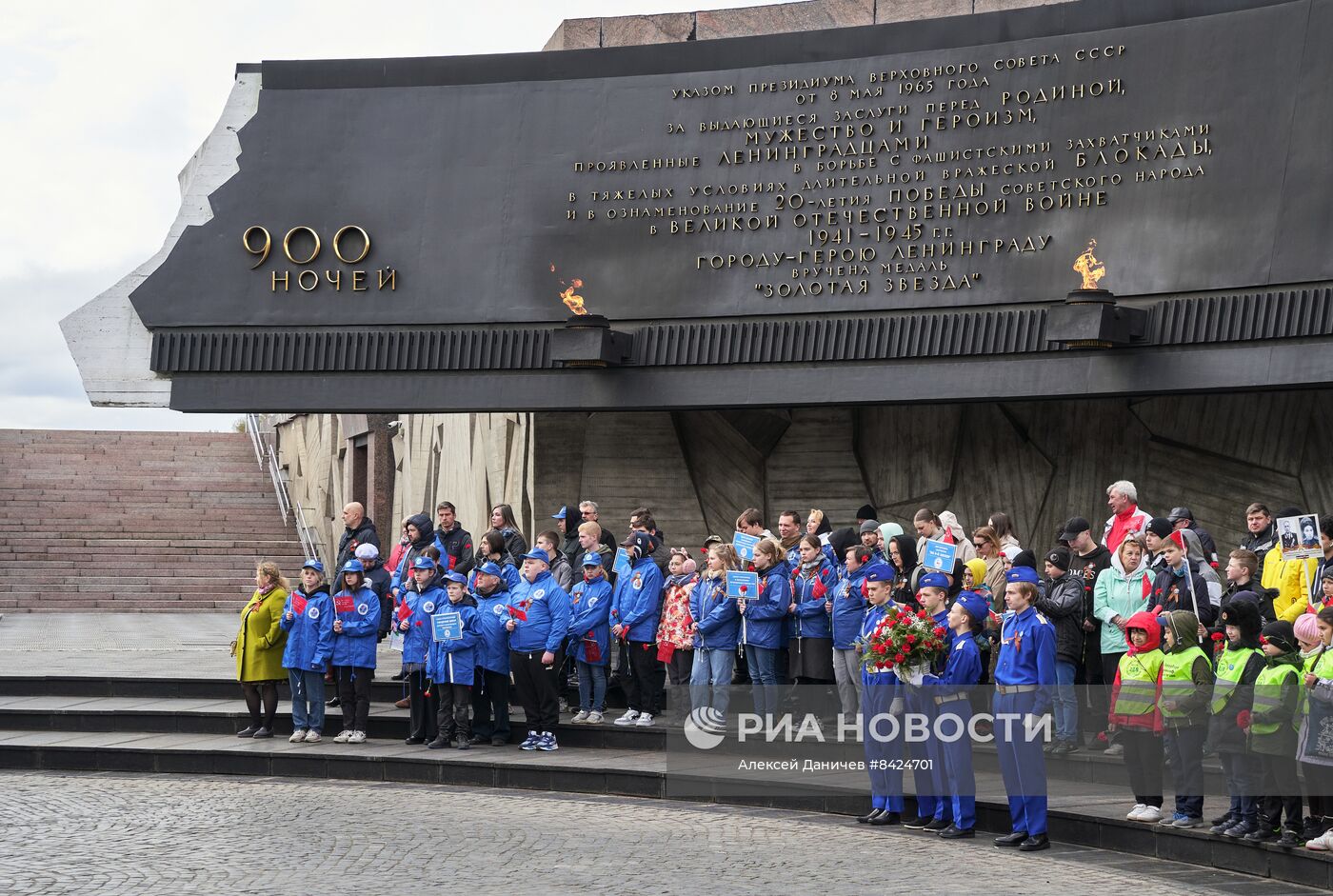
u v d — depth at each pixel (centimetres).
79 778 1480
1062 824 1165
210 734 1644
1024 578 1162
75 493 3659
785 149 1684
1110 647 1291
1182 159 1495
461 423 2553
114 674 1859
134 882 978
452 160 1789
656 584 1548
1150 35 1527
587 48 1848
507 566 1577
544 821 1226
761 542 1466
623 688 1694
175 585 3294
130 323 1828
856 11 1797
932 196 1616
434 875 1004
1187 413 1570
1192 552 1263
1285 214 1429
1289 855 1007
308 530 3506
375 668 1733
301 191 1812
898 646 1197
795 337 1645
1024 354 1545
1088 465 1627
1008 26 1602
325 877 996
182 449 4050
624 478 1864
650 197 1728
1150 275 1496
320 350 1783
